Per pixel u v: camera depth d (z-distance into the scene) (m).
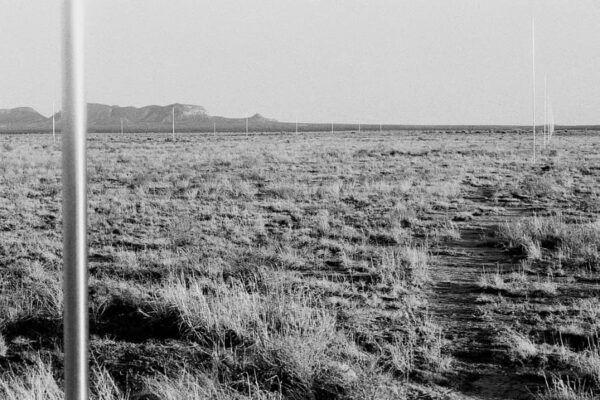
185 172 31.12
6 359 6.73
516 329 7.78
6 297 8.86
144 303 8.25
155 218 17.61
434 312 8.66
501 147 59.94
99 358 6.67
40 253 12.85
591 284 10.13
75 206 1.67
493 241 14.05
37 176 28.69
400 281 10.29
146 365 6.46
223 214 18.27
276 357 6.11
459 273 11.19
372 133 150.25
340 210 18.86
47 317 7.87
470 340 7.39
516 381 6.15
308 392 5.60
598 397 5.55
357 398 5.48
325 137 108.19
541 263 11.82
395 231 15.11
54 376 6.24
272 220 17.31
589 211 18.55
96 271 11.05
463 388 6.00
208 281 9.81
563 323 7.95
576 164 37.12
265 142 78.50
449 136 112.38
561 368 6.40
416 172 32.75
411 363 6.54
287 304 8.05
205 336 7.13
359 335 7.43
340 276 10.80
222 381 5.88
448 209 19.88
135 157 43.72
